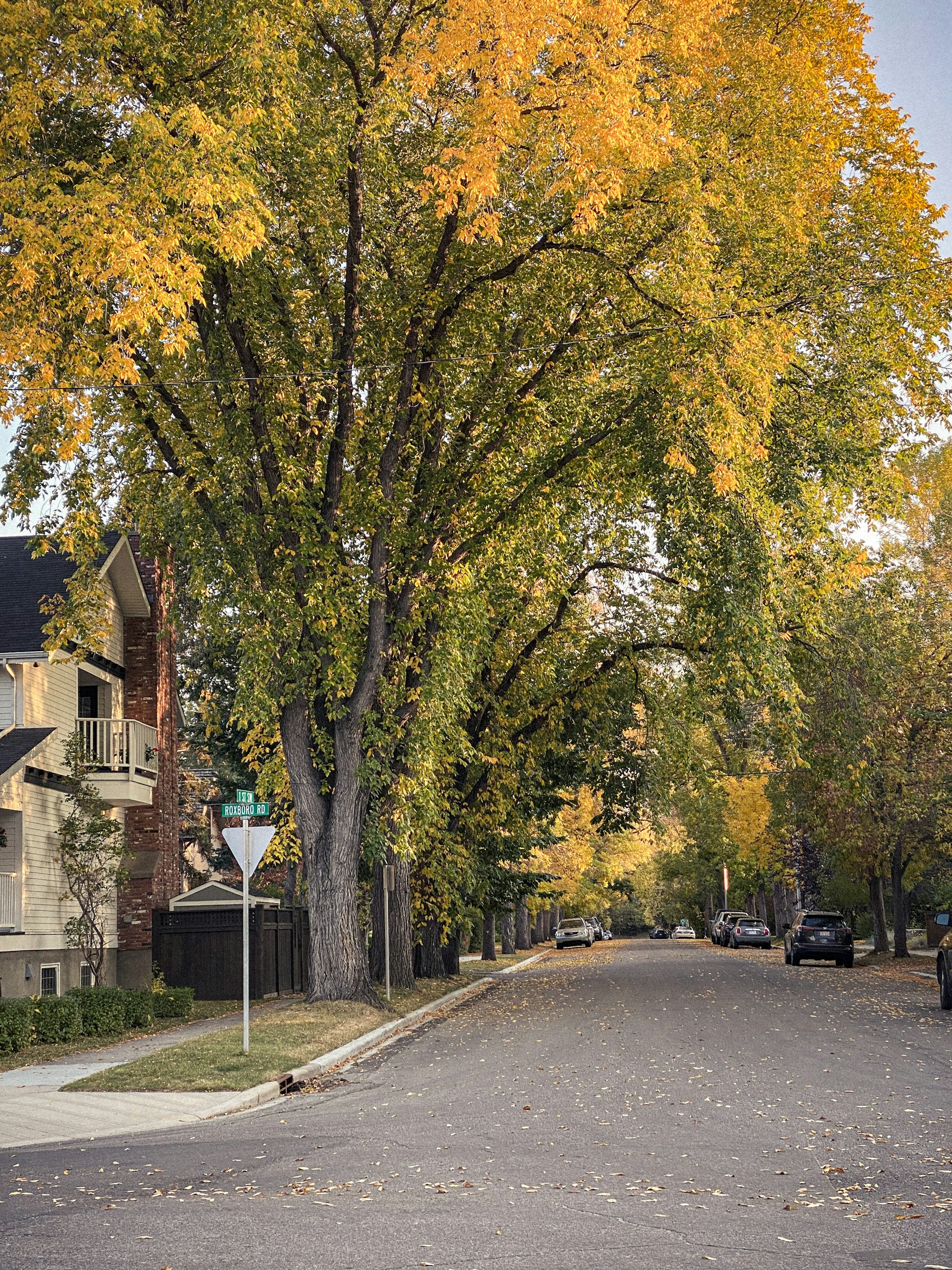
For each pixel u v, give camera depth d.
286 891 43.53
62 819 26.22
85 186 14.93
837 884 47.81
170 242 14.77
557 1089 13.38
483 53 16.03
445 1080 14.66
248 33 16.39
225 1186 8.80
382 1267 6.53
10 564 29.11
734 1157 9.46
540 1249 6.87
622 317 22.75
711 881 80.88
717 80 20.97
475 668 25.78
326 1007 21.78
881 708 33.59
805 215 21.56
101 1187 8.90
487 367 23.73
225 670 41.72
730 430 19.27
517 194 21.19
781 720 24.58
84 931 24.50
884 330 22.56
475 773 33.31
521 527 24.56
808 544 23.48
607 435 23.34
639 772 36.81
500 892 37.62
